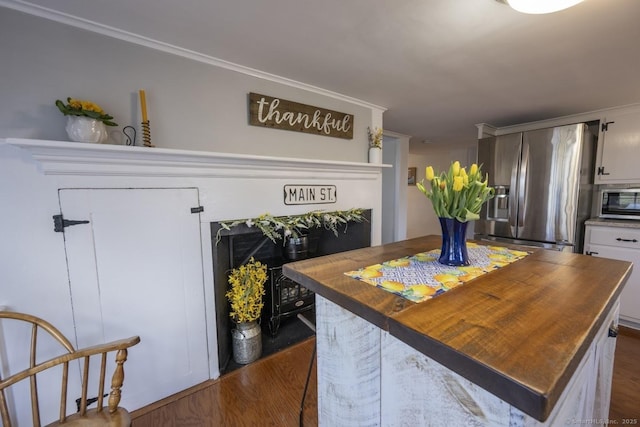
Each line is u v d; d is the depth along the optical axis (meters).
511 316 0.64
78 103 1.18
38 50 1.19
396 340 0.70
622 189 2.63
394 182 4.08
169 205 1.47
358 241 2.46
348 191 2.32
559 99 2.36
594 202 2.84
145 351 1.46
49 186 1.20
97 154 1.24
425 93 2.23
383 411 0.77
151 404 1.48
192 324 1.60
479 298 0.75
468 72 1.83
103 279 1.33
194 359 1.62
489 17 1.25
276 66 1.74
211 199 1.61
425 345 0.56
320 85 2.05
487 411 0.52
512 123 3.21
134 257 1.40
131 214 1.38
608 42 1.45
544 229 2.56
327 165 2.09
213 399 1.52
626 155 2.52
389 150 4.12
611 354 1.01
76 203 1.25
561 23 1.28
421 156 6.16
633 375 1.66
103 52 1.33
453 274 0.96
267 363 1.83
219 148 1.70
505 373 0.44
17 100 1.17
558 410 0.56
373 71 1.82
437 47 1.51
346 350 0.89
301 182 2.00
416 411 0.67
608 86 2.07
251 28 1.33
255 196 1.77
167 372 1.53
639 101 2.40
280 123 1.93
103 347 1.00
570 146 2.39
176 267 1.52
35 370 0.94
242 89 1.77
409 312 0.67
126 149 1.25
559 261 1.12
